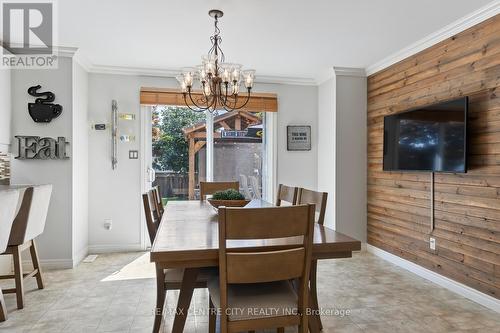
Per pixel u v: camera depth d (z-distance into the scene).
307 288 1.51
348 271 3.36
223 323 1.43
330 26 2.88
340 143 4.09
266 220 1.41
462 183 2.75
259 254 1.42
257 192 4.56
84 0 2.41
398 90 3.59
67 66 3.42
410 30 2.96
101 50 3.44
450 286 2.86
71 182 3.44
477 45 2.63
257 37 3.12
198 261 1.48
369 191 4.12
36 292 2.78
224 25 2.85
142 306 2.52
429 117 2.97
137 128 4.11
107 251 4.00
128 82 4.08
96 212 3.98
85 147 3.85
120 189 4.05
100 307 2.50
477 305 2.56
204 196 3.55
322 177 4.46
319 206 2.25
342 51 3.49
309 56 3.65
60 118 3.41
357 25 2.86
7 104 3.23
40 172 3.38
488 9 2.50
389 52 3.54
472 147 2.66
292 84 4.54
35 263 2.83
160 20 2.75
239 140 4.54
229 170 4.51
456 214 2.81
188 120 4.43
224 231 1.38
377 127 3.96
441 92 3.00
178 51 3.48
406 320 2.31
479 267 2.59
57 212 3.41
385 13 2.63
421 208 3.23
